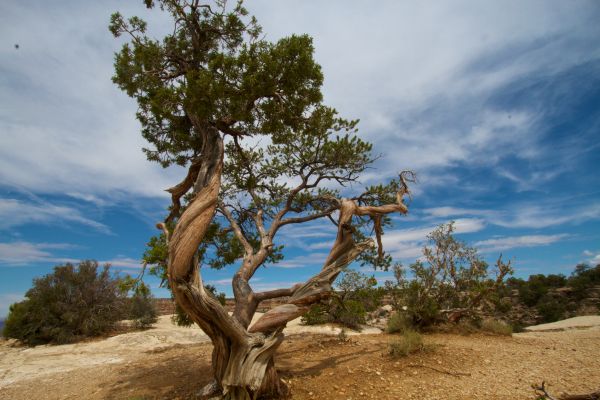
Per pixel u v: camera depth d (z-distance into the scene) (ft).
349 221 24.59
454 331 42.88
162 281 23.40
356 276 50.49
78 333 50.72
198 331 51.98
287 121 26.12
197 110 21.81
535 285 165.58
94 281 53.67
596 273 168.04
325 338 40.68
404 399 20.27
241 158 32.04
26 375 32.09
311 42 23.58
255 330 21.09
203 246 30.71
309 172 32.50
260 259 26.99
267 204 34.24
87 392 26.48
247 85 21.90
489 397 19.97
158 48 25.12
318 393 21.79
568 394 19.52
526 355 29.35
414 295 45.44
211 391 22.07
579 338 38.22
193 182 25.71
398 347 29.86
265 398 21.25
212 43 27.22
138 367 32.73
